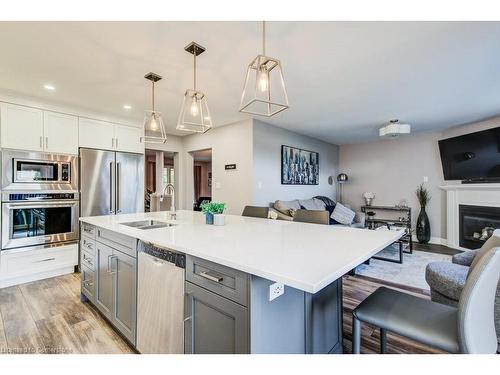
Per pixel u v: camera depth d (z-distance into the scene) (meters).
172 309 1.40
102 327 2.07
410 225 5.31
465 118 4.30
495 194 4.16
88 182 3.61
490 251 1.02
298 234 1.71
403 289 2.83
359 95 3.22
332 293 1.64
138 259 1.69
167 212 3.23
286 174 5.06
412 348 1.80
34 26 1.79
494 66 2.46
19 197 3.04
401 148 5.90
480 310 1.01
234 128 4.63
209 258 1.17
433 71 2.55
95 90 2.99
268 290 1.10
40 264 3.18
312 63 2.38
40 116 3.23
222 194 4.83
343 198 6.96
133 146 4.16
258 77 1.62
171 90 3.00
